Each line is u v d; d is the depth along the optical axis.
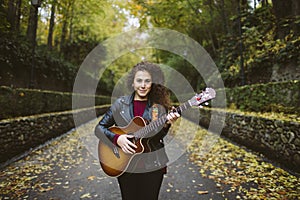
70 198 2.79
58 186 3.18
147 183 1.64
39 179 3.46
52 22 10.73
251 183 3.18
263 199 2.67
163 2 9.38
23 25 10.24
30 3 7.42
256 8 8.87
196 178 3.46
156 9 9.71
